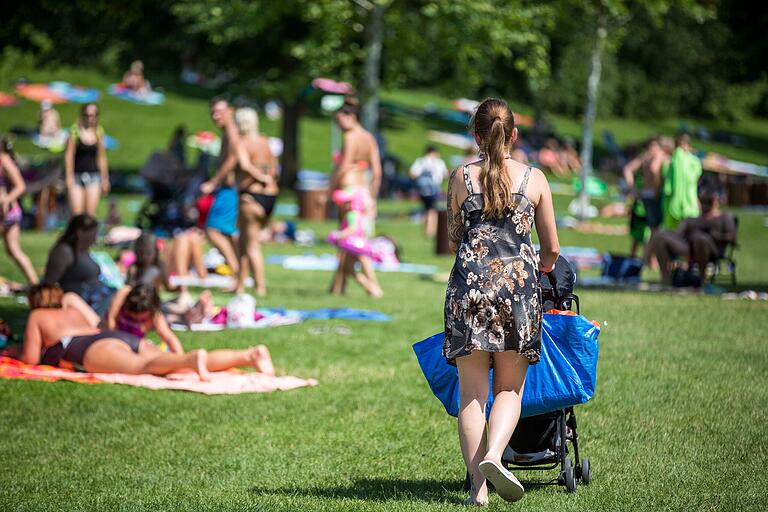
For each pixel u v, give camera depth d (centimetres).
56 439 1344
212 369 1698
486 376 1005
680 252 2944
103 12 2569
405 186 7031
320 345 1981
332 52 5209
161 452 1286
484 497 1024
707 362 1770
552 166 9044
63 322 1725
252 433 1372
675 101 13638
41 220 4491
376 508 1043
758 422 1380
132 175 7350
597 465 1199
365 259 2747
